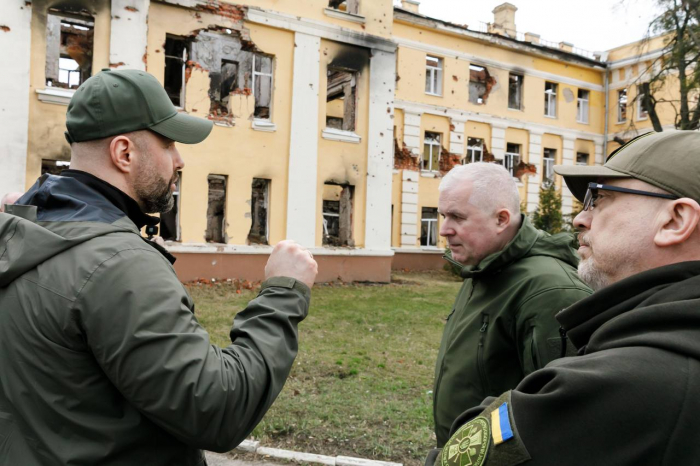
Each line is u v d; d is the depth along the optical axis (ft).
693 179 3.05
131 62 38.93
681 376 2.51
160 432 3.77
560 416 2.66
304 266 4.43
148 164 4.33
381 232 50.34
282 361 3.96
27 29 36.14
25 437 3.60
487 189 6.48
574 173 3.55
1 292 3.76
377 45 50.26
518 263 6.21
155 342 3.43
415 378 19.04
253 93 45.21
